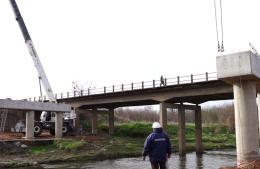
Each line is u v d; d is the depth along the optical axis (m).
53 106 44.34
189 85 46.66
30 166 31.92
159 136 12.90
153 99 51.34
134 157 41.41
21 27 51.34
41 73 51.28
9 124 60.47
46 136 48.06
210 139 67.94
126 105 63.75
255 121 20.73
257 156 20.23
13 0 51.16
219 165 35.88
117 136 62.00
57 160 35.44
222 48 22.12
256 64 20.62
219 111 115.62
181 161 39.81
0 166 30.81
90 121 73.19
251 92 20.97
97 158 38.75
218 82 44.12
